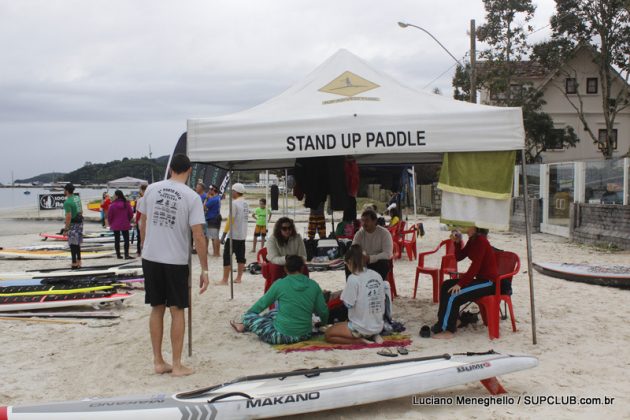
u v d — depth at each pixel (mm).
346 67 7125
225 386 4430
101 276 10852
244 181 85688
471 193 6023
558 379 5059
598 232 15766
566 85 36844
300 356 5773
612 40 32750
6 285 9352
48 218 33906
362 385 4316
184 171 5340
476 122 5773
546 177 19344
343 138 5730
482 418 4223
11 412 3912
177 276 5211
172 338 5293
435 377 4484
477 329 6793
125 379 5207
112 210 14570
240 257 10266
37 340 6578
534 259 13156
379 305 6191
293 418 4273
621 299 8516
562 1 33125
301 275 6398
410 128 5727
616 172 15586
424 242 16922
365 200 35906
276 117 5883
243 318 6820
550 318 7324
